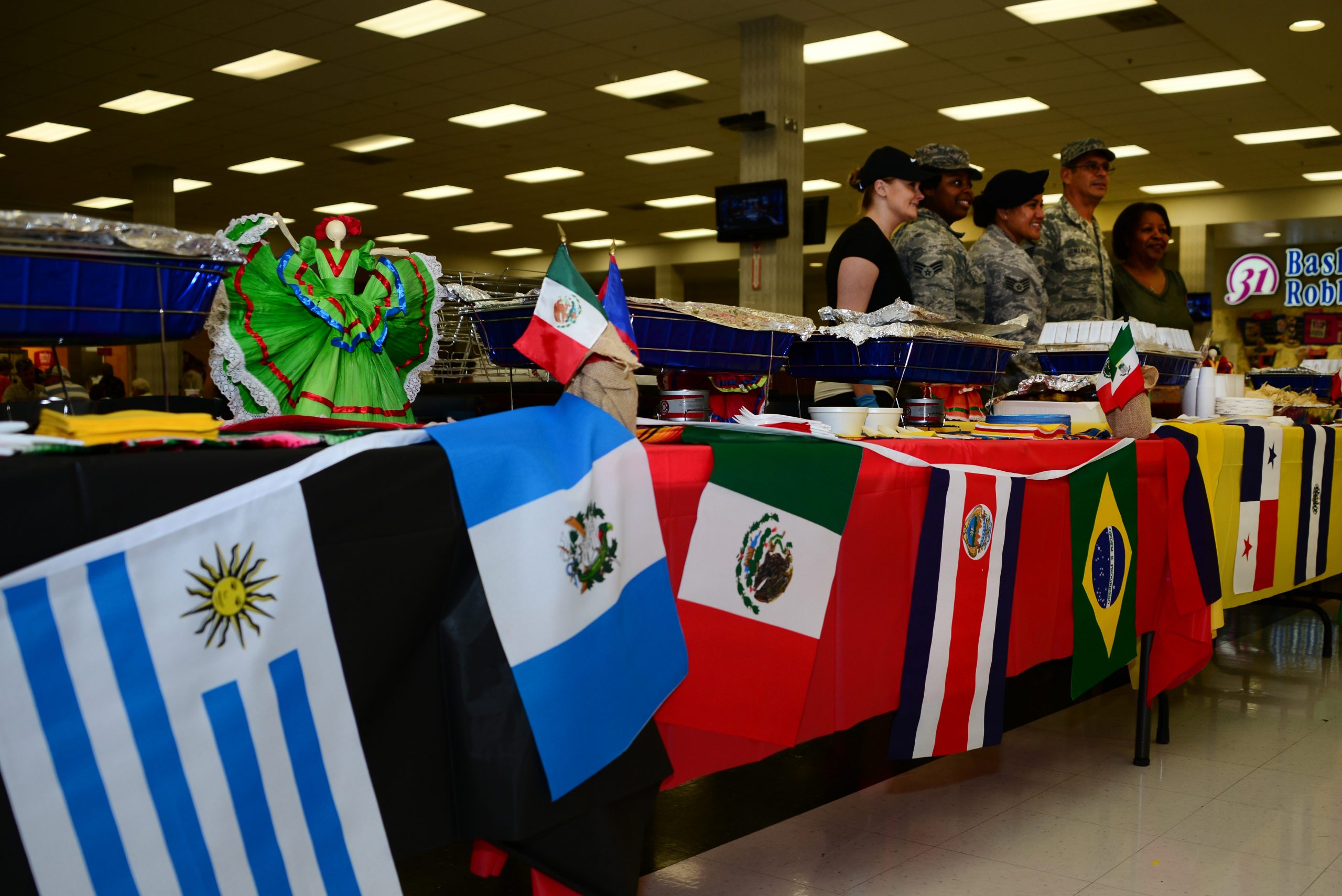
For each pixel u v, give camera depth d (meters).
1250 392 3.69
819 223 8.10
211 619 0.88
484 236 17.69
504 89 9.54
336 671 0.98
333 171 12.77
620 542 1.24
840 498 1.59
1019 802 2.24
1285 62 8.50
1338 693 3.21
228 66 8.84
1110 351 2.46
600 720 1.18
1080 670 2.16
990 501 1.88
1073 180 3.70
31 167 12.30
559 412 1.27
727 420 1.91
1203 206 14.80
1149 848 1.99
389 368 1.91
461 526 1.10
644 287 21.56
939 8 7.72
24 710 0.77
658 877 1.85
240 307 1.69
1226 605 2.61
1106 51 8.64
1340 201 13.88
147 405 1.55
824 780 2.39
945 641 1.81
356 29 8.02
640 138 11.33
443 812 1.12
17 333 1.05
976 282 3.11
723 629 1.43
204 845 0.87
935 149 3.10
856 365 2.16
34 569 0.77
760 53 7.95
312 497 0.96
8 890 0.76
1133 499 2.28
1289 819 2.14
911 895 1.78
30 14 7.58
